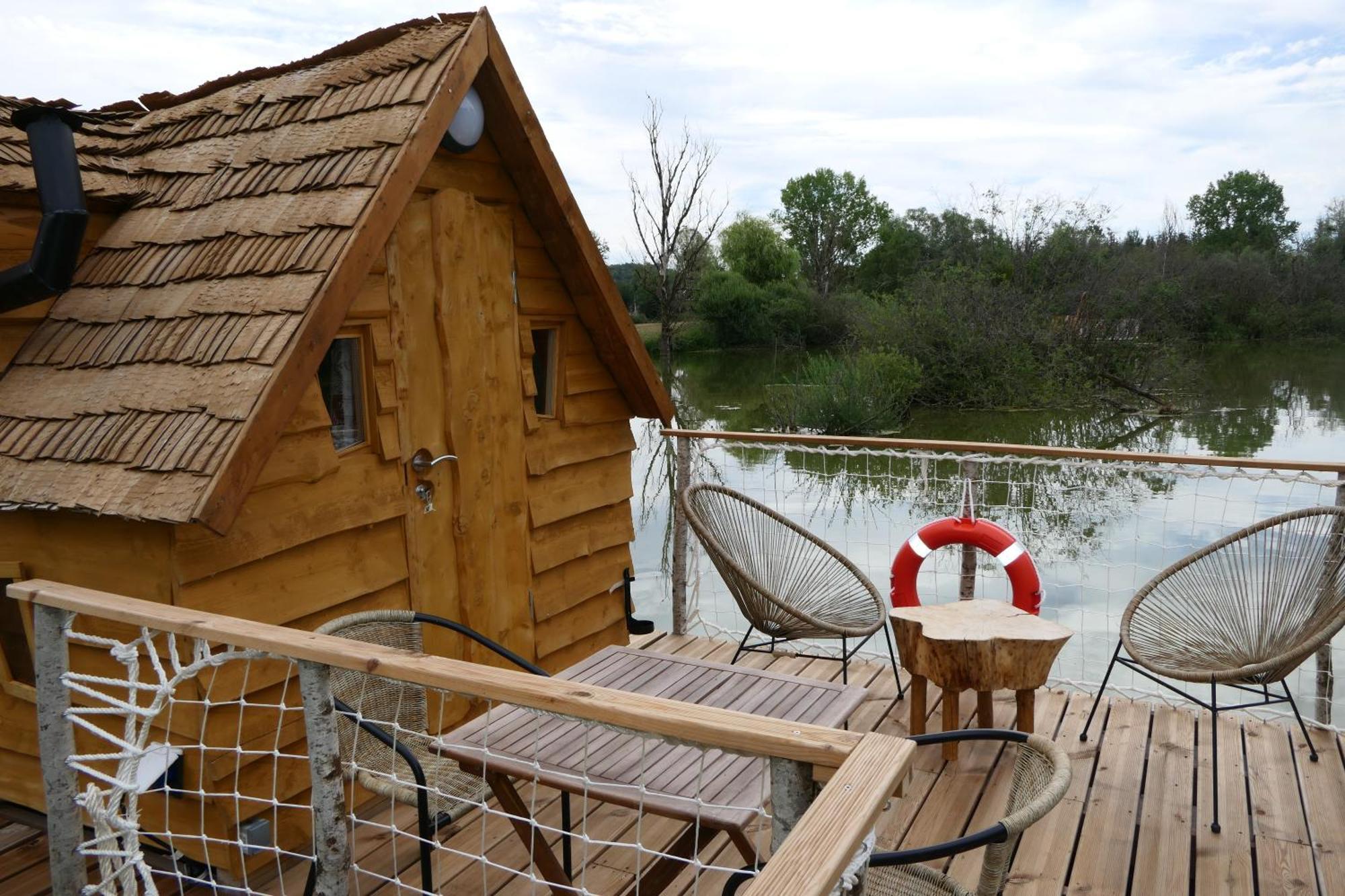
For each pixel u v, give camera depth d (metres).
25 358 3.12
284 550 2.97
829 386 17.08
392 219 2.97
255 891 2.77
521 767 2.25
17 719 3.16
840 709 2.74
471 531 3.72
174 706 2.78
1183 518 8.49
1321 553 3.66
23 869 2.96
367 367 3.25
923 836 3.13
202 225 3.21
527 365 4.00
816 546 4.67
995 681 3.45
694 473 9.86
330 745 1.88
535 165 3.73
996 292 19.30
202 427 2.59
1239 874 2.93
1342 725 4.87
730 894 2.08
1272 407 17.62
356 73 3.42
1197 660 3.70
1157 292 21.86
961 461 4.58
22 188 3.09
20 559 2.96
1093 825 3.21
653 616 7.46
